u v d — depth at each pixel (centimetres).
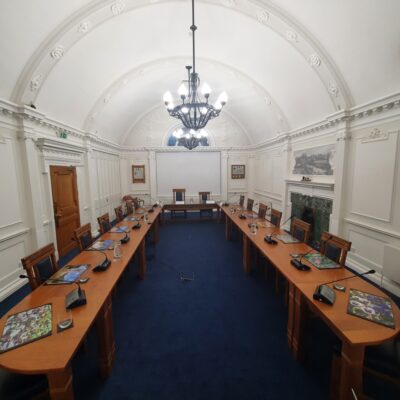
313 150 473
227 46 427
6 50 260
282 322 247
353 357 130
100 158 622
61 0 265
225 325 242
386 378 136
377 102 307
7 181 304
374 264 329
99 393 169
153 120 798
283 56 391
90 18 304
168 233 588
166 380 179
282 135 571
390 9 232
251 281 338
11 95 304
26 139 330
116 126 686
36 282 194
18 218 324
